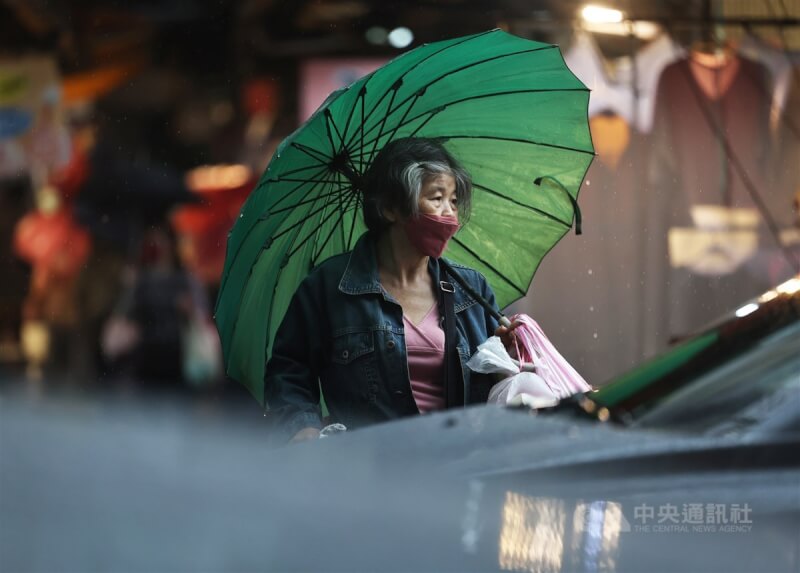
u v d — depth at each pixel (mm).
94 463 6195
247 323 9836
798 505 5820
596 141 18688
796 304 7605
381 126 9695
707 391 7004
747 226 18844
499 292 10344
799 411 6566
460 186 9367
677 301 18922
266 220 9477
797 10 18375
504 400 8812
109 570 5363
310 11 24703
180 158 26031
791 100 18578
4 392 21344
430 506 5902
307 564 5395
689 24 18141
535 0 18547
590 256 18875
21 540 5559
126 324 21781
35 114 25953
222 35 25922
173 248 22266
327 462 6617
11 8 25891
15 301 27281
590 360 18938
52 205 25469
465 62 9422
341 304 9242
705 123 18688
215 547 5461
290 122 25484
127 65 26234
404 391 9086
